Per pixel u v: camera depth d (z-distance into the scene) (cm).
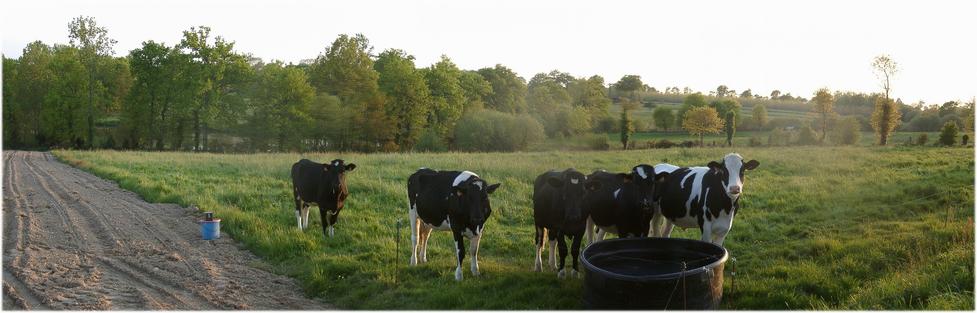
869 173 1933
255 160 2800
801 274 889
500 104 7150
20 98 5884
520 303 798
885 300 766
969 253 873
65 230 1278
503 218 1367
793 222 1290
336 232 1223
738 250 1084
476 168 2178
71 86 5297
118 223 1346
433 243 1133
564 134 5744
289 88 5162
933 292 765
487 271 944
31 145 5797
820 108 5166
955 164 1986
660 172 991
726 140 5581
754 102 8912
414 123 5522
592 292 722
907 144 3450
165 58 5112
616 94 10031
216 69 5075
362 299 852
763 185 1742
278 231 1198
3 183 2091
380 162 2542
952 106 4516
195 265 1015
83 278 928
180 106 4962
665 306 686
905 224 1181
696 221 972
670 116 7119
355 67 5791
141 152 3972
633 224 954
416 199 976
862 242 1028
